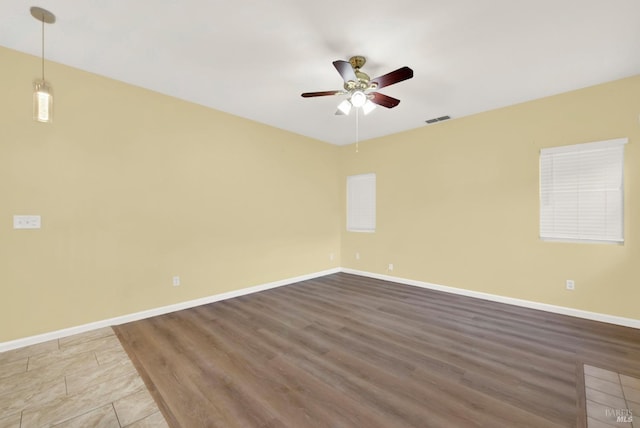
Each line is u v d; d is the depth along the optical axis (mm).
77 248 2805
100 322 2928
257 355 2381
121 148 3062
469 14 2016
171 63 2695
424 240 4492
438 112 3881
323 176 5430
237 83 3082
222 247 3908
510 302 3660
